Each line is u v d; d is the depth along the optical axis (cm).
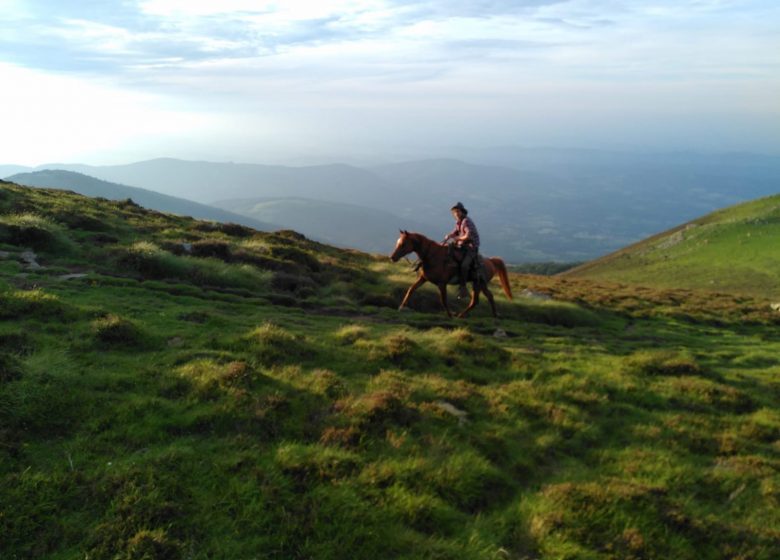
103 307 1317
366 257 3531
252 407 842
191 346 1105
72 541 556
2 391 738
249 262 2258
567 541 657
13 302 1110
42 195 2884
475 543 633
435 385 1063
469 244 1888
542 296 2948
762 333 2834
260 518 613
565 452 923
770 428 1093
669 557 650
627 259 11575
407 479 727
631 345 1966
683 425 1062
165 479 642
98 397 813
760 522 754
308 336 1325
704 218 14038
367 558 587
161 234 2517
